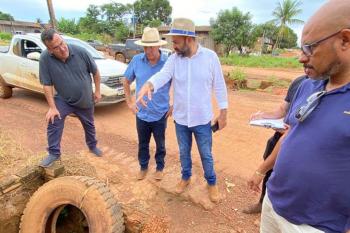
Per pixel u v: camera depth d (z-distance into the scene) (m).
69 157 4.27
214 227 3.12
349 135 1.29
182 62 3.02
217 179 3.98
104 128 5.95
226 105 3.14
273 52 38.34
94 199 3.14
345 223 1.46
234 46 34.16
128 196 3.60
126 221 3.34
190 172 3.54
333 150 1.35
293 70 19.92
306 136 1.45
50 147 3.86
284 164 1.59
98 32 53.25
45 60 3.55
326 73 1.37
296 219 1.61
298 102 1.66
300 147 1.48
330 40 1.30
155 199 3.56
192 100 3.04
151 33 3.27
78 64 3.74
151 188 3.74
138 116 3.55
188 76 3.00
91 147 4.52
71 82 3.72
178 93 3.12
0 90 7.65
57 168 3.80
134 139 5.41
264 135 5.74
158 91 3.40
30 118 6.23
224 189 3.74
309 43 1.36
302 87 1.71
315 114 1.42
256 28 33.84
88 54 3.88
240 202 3.49
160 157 3.78
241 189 3.75
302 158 1.47
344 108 1.32
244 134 5.77
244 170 4.29
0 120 5.95
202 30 35.44
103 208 3.10
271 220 1.88
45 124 5.89
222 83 3.10
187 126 3.22
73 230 4.19
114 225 3.07
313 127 1.42
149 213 3.34
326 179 1.40
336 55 1.31
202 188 3.71
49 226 3.48
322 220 1.50
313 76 1.43
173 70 3.11
